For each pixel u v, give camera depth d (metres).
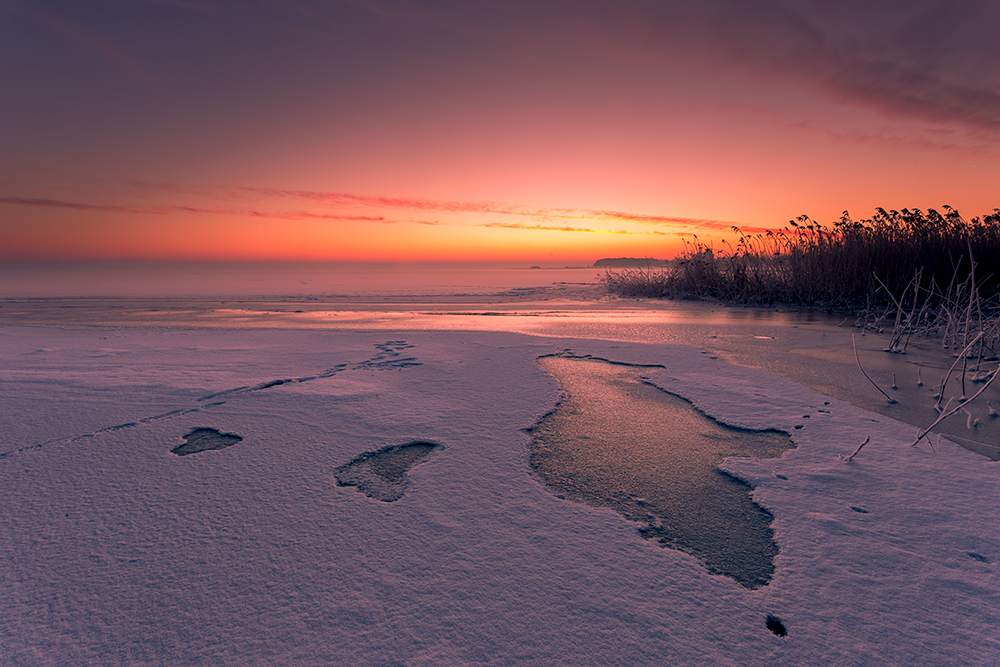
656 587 1.36
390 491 1.94
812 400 3.15
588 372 3.97
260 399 3.18
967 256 8.05
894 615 1.26
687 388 3.45
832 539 1.61
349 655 1.12
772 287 10.44
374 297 15.55
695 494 1.94
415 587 1.35
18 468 2.13
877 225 9.34
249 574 1.40
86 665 1.10
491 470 2.13
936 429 2.63
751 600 1.32
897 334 4.95
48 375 3.86
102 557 1.48
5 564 1.45
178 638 1.17
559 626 1.21
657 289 13.15
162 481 2.01
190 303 13.02
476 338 5.60
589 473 2.13
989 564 1.47
